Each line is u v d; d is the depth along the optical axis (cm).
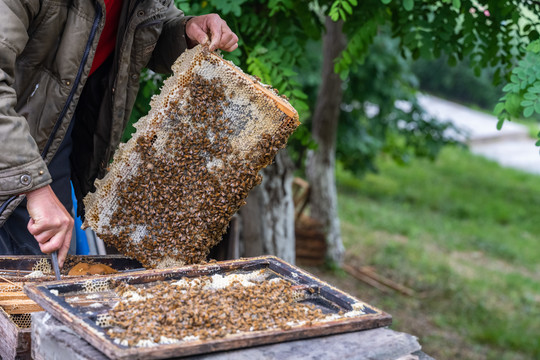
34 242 259
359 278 789
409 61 948
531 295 855
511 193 1576
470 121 2095
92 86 262
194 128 220
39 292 172
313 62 811
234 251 312
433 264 913
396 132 921
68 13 221
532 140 2145
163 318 166
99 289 185
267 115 216
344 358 157
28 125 219
